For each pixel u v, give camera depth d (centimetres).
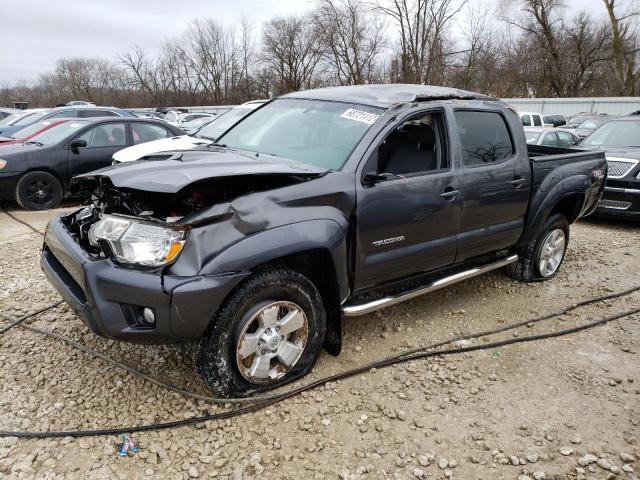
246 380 305
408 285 400
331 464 265
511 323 439
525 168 463
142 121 918
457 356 378
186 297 262
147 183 273
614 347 403
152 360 349
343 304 356
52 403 299
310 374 341
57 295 449
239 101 4788
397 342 395
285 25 4197
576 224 854
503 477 262
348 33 3481
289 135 399
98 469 253
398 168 370
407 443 283
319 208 314
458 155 402
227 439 278
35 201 819
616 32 3484
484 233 433
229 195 295
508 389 340
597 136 959
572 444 289
